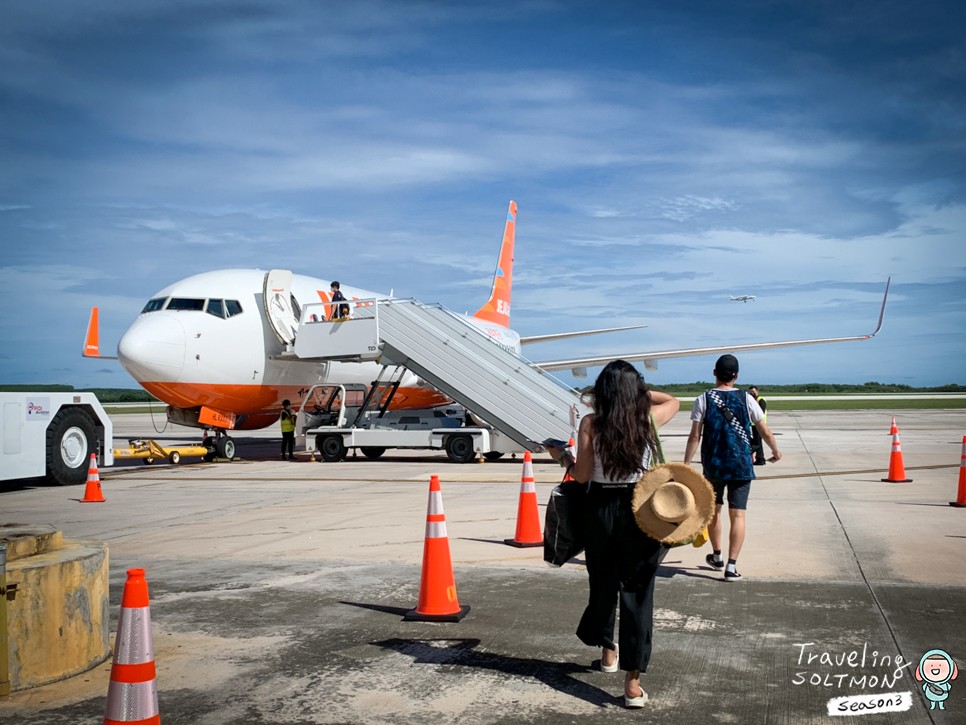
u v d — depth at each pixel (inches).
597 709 187.6
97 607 220.7
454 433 839.7
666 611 266.4
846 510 475.2
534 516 378.3
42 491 623.2
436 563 262.7
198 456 906.7
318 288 1021.8
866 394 4776.1
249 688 201.8
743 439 306.7
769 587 296.2
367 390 1027.3
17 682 199.3
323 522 450.6
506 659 223.0
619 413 190.2
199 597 288.4
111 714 140.3
